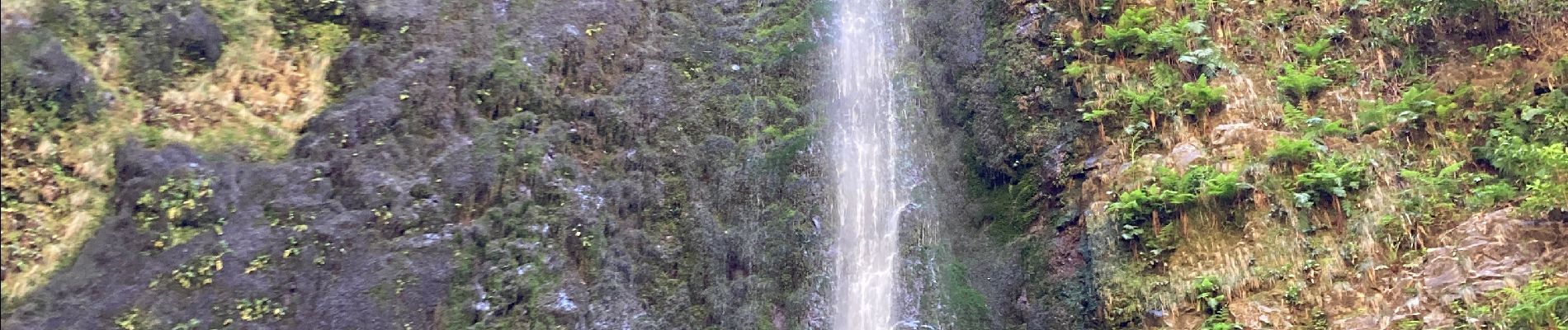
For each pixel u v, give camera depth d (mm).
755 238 7012
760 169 7309
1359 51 7367
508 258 6242
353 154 6234
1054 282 6898
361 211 6043
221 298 5484
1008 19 8273
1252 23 7652
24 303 5121
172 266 5445
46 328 5090
